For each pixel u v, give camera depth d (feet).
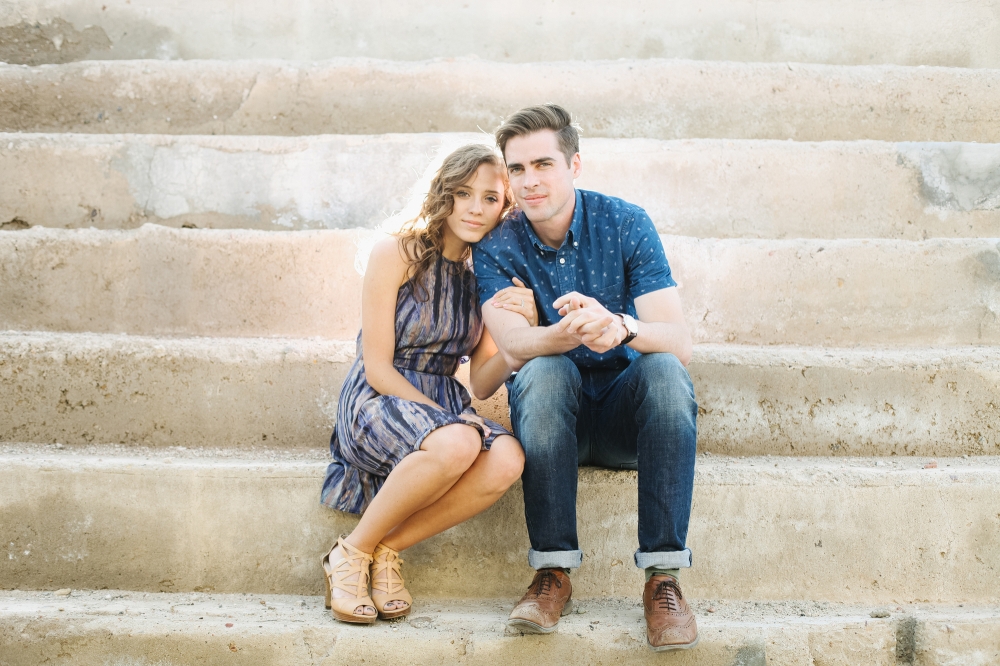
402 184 9.74
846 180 9.81
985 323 8.77
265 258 8.73
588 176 9.74
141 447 7.85
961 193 9.84
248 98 11.08
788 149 9.80
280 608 6.56
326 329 8.80
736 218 9.80
